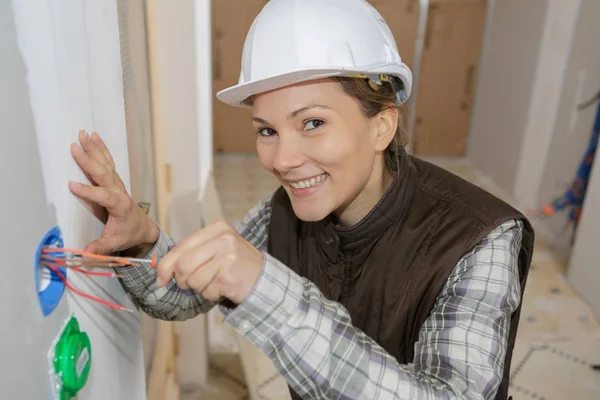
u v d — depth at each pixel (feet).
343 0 2.30
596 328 7.49
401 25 13.06
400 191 2.52
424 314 2.37
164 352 5.08
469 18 13.05
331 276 2.78
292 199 2.37
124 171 2.26
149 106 4.25
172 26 4.71
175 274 1.82
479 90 13.64
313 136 2.14
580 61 9.53
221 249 1.80
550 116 10.39
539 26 10.60
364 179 2.37
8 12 1.28
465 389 1.97
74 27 1.68
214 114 13.84
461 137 14.15
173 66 4.82
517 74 11.54
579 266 8.24
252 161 14.01
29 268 1.39
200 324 6.02
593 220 7.88
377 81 2.25
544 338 7.22
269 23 2.24
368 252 2.62
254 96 2.16
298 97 2.06
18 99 1.33
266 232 3.33
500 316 2.13
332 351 1.87
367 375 1.87
